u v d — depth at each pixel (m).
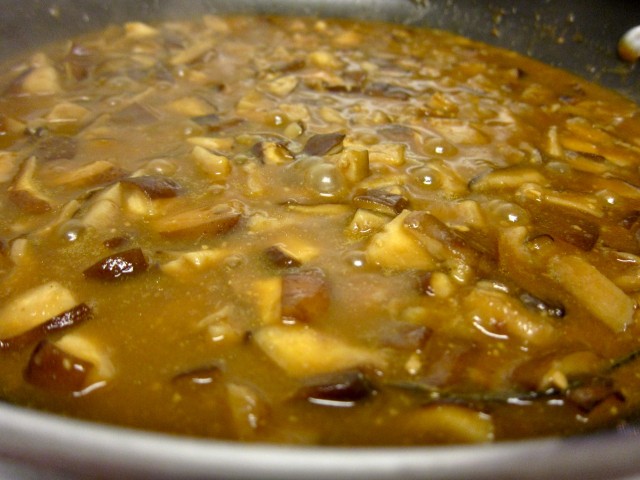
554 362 0.13
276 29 0.32
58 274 0.15
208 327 0.13
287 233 0.16
